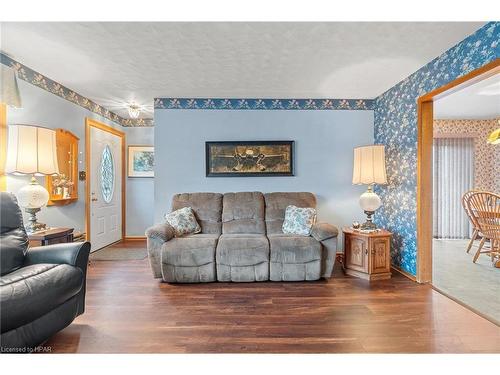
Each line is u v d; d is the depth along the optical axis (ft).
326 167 13.46
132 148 17.42
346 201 13.50
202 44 8.23
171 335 6.59
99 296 8.88
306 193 12.68
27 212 9.02
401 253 11.20
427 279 9.98
